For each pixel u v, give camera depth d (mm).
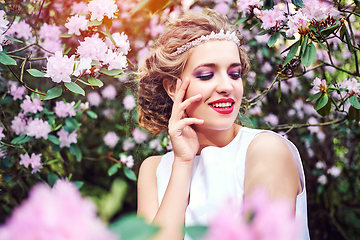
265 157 1104
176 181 1229
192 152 1269
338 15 1459
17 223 206
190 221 1178
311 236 3359
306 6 1422
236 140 1299
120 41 1566
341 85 1698
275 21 1597
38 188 217
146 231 247
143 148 3035
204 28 1297
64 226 211
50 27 2359
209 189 1188
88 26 1563
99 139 3621
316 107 1648
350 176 3504
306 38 1414
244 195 1127
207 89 1214
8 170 2555
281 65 1771
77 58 1440
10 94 2514
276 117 3145
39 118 2480
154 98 1563
